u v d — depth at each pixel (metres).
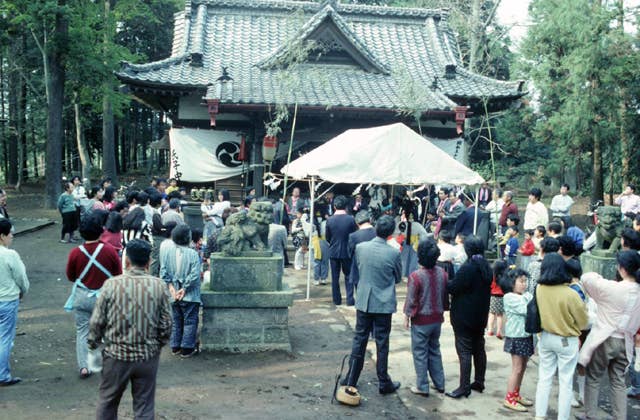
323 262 11.85
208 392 6.20
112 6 26.88
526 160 31.66
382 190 17.17
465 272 6.05
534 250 10.59
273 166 18.25
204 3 21.86
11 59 29.50
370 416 5.75
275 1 22.16
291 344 7.98
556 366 5.50
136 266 4.55
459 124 16.98
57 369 6.71
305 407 5.91
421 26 22.86
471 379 6.80
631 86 22.45
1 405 5.62
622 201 16.23
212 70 18.67
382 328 6.18
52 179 23.55
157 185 13.12
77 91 26.38
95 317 4.36
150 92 17.58
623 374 5.44
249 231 7.72
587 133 23.23
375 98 17.12
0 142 35.59
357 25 22.38
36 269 12.49
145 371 4.41
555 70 24.08
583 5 21.66
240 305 7.49
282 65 18.11
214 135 18.67
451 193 13.84
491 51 27.75
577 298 5.26
